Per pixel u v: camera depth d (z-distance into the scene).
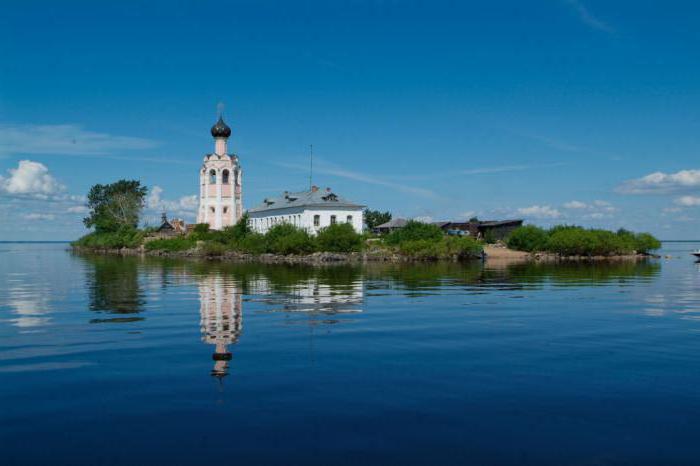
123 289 44.16
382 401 13.85
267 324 25.59
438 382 15.56
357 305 33.19
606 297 38.38
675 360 18.33
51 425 12.21
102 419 12.55
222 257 122.62
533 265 89.56
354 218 131.25
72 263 97.00
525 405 13.59
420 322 26.36
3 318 27.75
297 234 115.44
